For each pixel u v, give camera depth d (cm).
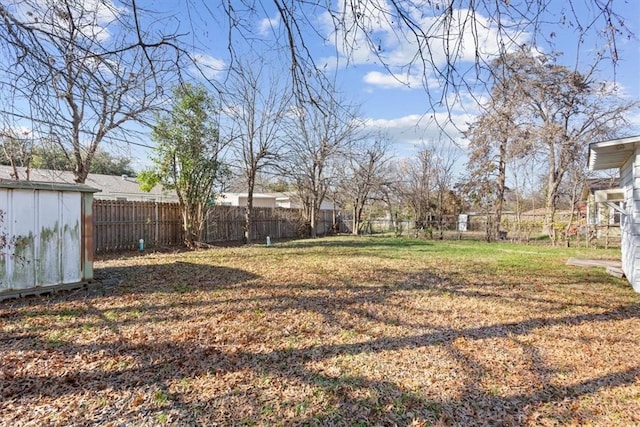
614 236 1526
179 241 1216
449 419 230
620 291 579
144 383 269
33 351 321
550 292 571
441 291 573
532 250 1211
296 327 395
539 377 285
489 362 312
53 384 265
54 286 522
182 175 1148
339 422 227
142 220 1104
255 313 443
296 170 1519
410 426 224
